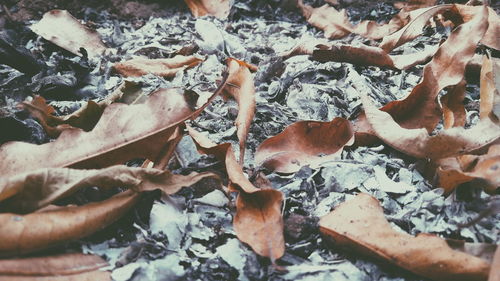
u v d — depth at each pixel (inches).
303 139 17.1
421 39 25.8
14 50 21.2
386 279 13.3
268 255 13.1
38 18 29.1
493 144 15.2
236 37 27.5
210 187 15.8
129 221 14.5
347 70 22.5
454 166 15.6
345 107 20.1
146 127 15.0
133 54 24.5
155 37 26.9
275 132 18.6
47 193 13.1
